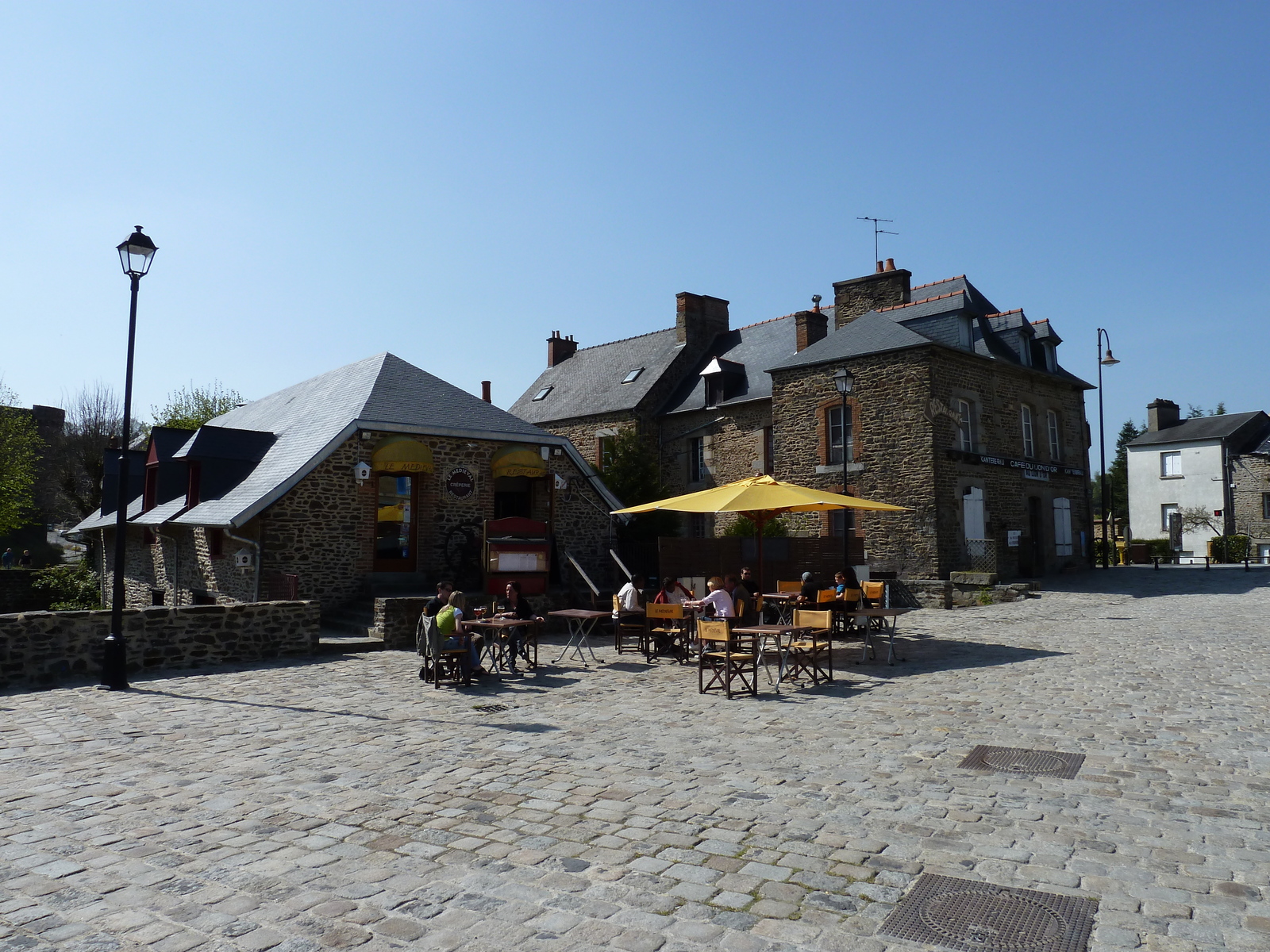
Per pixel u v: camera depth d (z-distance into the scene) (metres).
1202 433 40.06
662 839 4.99
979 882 4.33
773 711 8.52
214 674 11.09
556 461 18.75
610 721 8.16
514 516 19.23
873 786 5.92
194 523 16.31
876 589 14.58
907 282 24.61
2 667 10.09
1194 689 9.11
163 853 4.87
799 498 12.44
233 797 5.89
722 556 18.33
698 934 3.84
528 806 5.62
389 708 8.91
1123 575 24.50
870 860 4.64
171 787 6.12
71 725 8.12
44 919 4.05
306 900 4.24
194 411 40.12
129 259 10.68
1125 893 4.18
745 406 26.00
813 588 14.32
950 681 9.92
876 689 9.56
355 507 16.19
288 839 5.07
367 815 5.49
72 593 27.22
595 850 4.84
